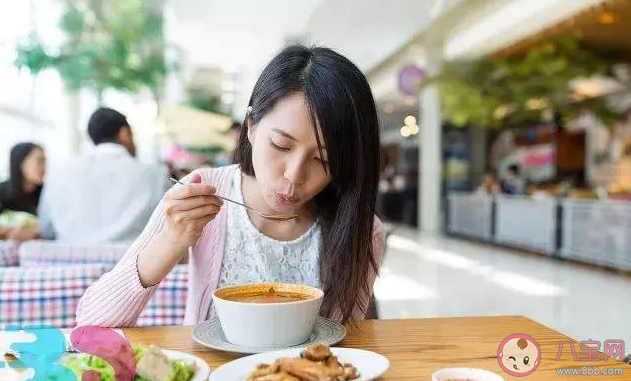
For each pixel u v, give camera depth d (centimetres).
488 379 75
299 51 101
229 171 127
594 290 489
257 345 87
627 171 1013
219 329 97
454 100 913
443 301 443
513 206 819
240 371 74
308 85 93
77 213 271
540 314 401
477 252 771
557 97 935
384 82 1156
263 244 120
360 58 1042
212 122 843
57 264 198
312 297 94
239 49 1044
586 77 845
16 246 212
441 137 1122
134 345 86
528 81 863
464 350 90
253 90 106
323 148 95
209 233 121
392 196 1319
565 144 1180
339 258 109
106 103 796
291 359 71
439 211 1112
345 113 94
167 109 832
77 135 875
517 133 1247
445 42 929
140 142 918
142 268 101
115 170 273
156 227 109
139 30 754
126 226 272
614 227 604
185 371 74
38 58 673
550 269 614
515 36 826
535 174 1233
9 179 328
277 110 95
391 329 103
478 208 935
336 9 762
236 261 121
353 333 100
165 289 161
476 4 736
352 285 109
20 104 851
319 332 96
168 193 99
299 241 121
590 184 1084
